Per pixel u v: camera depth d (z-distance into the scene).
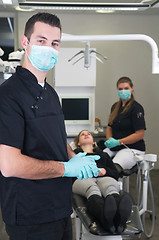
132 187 4.12
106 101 5.00
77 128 4.03
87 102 3.91
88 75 3.85
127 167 3.22
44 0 3.77
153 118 5.09
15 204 1.27
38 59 1.30
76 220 2.35
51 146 1.31
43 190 1.30
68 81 3.83
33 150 1.28
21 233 1.29
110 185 2.41
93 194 2.17
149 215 3.20
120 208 1.80
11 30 4.77
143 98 5.05
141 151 3.38
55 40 1.31
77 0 4.04
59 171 1.27
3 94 1.21
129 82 3.39
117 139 3.47
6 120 1.18
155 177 4.62
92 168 1.34
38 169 1.19
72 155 1.58
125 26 4.87
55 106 1.40
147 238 2.68
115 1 4.14
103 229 1.83
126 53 4.95
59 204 1.35
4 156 1.16
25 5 2.57
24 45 1.34
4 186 1.31
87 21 4.78
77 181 2.40
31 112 1.26
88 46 2.74
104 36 2.67
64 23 4.75
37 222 1.30
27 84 1.28
